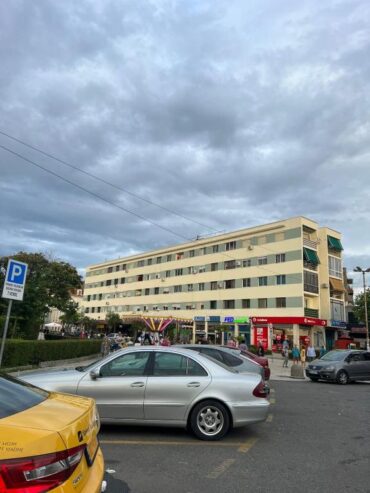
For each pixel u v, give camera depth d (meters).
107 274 85.69
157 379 7.16
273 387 17.05
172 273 68.69
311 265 52.22
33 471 2.55
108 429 7.54
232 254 58.69
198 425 7.04
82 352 25.47
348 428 8.68
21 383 4.11
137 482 5.06
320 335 50.84
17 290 9.72
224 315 57.78
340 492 4.96
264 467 5.80
